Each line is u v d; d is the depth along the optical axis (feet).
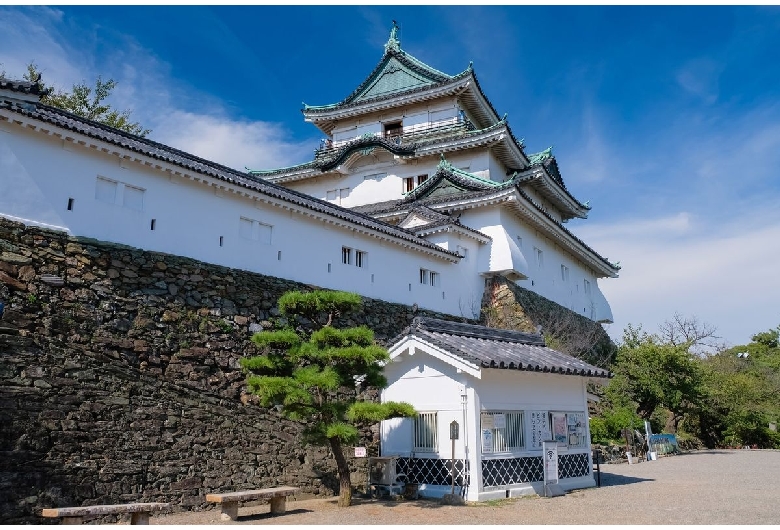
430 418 41.37
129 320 40.37
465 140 100.53
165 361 41.68
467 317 80.18
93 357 37.63
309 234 58.23
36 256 36.60
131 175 43.39
